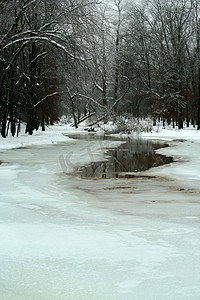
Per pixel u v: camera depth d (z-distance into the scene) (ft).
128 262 12.30
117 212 21.07
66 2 83.25
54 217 19.36
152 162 51.01
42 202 23.95
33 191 28.35
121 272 11.48
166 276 11.15
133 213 20.80
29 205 22.75
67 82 96.07
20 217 19.17
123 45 177.27
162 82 167.22
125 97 188.03
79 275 11.30
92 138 113.60
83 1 84.23
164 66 168.55
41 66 110.83
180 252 13.29
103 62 91.30
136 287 10.45
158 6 174.29
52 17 86.17
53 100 136.56
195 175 38.55
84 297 9.95
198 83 167.43
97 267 11.90
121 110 179.63
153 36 180.04
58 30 86.07
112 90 180.24
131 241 14.70
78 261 12.44
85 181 34.45
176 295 9.96
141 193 28.35
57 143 87.81
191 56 184.34
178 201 24.98
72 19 83.15
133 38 178.09
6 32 85.15
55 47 86.79
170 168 44.39
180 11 167.63
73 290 10.34
